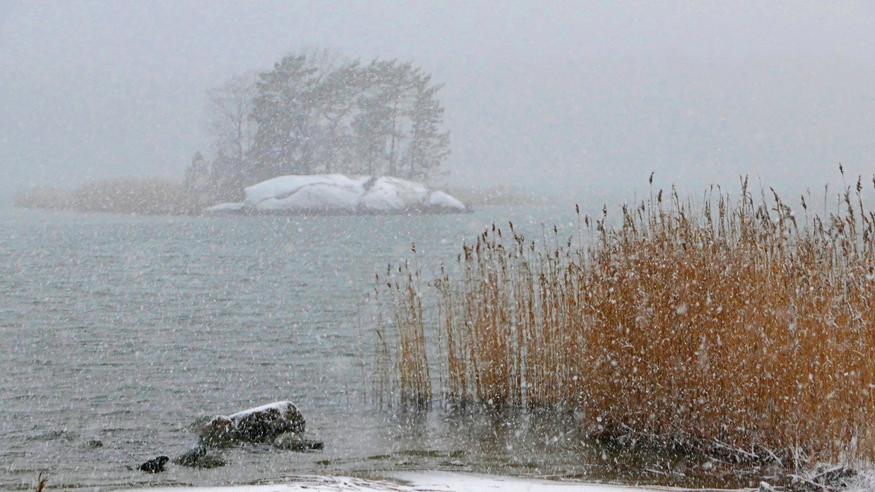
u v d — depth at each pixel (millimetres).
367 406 23078
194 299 43906
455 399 23141
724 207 19609
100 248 71562
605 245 20656
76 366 28016
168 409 22812
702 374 18344
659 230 20203
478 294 23906
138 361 28859
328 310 40031
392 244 74250
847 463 16172
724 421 18078
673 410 18672
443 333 30797
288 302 42688
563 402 22359
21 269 56219
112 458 18297
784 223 18609
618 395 19547
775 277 18109
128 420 21625
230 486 15375
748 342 17922
